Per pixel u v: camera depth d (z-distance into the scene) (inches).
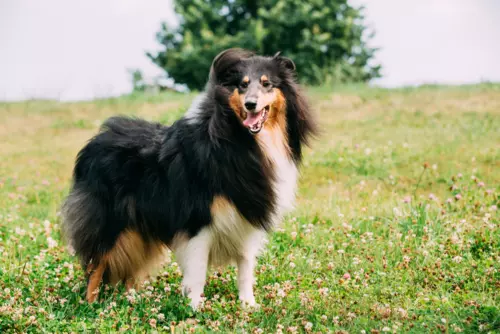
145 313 179.5
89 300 197.6
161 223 196.2
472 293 193.5
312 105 207.5
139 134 204.7
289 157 199.2
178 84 1195.3
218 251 195.3
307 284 211.6
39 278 214.5
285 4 1138.0
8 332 167.9
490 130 525.3
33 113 776.9
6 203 363.6
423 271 217.3
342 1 1196.5
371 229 271.9
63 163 531.5
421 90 786.2
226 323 173.3
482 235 247.3
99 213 199.6
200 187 184.1
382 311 177.5
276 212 194.1
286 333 167.5
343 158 448.8
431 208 288.5
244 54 201.5
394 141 511.8
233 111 186.7
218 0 1210.0
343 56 1223.5
